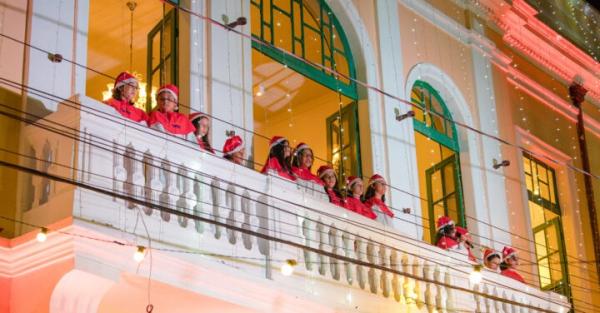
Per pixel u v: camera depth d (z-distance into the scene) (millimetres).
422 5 17188
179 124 10273
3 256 9102
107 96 15906
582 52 20812
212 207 9930
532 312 14141
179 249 9438
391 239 12023
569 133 20234
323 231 11047
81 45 10938
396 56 16078
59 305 8828
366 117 15117
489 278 13531
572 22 21531
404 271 12031
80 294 8883
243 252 10039
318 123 16812
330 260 11031
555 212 19250
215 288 9602
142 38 15656
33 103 10148
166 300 9680
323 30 15195
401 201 14898
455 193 16938
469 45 18109
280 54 14172
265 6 14391
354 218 11562
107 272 8875
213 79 12523
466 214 16688
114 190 9117
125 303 9688
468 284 13055
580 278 18312
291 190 10812
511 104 18734
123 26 15344
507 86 18781
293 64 14406
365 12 15820
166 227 9414
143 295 9531
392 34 16172
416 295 12102
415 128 16297
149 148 9570
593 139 21250
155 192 9430
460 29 18000
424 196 17812
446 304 12594
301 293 10398
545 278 18609
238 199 10219
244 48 13148
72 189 8844
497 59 18703
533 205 19562
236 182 10250
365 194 13148
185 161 9828
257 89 16984
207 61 12609
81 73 10820
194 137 10625
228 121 12484
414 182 15375
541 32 19953
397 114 15594
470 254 13859
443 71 17156
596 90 21375
